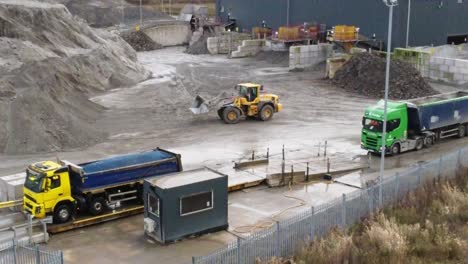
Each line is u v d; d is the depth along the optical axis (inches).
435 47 2295.8
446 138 1318.9
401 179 889.5
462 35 2566.4
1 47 1784.0
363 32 2463.1
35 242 769.6
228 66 2455.7
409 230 766.5
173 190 768.3
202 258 606.5
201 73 2260.1
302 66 2313.0
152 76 2161.7
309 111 1606.8
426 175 940.0
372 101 1739.7
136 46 2982.3
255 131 1384.1
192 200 788.6
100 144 1269.7
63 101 1451.8
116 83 1924.2
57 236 802.8
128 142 1284.4
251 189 999.6
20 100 1253.7
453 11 2497.5
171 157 912.3
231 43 2849.4
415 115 1196.5
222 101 1562.5
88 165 862.5
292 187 1010.1
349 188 999.0
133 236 805.9
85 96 1625.2
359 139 1314.0
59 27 2091.5
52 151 1203.2
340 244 698.8
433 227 786.2
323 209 756.6
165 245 773.9
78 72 1775.3
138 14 3592.5
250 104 1476.4
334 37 2370.8
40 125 1233.4
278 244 681.0
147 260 729.0
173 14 4276.6
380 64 1893.5
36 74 1496.1
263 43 2733.8
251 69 2368.4
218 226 817.5
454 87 1915.6
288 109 1631.4
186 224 789.9
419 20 2385.6
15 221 826.8
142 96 1772.9
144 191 799.7
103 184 848.9
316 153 1199.6
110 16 3469.5
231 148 1237.1
